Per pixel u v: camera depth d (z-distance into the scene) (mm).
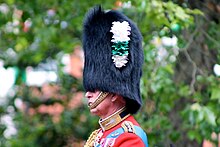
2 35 22844
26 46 22078
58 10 20797
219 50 19859
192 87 18906
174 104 20422
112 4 19797
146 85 18234
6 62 24484
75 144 27469
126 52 11109
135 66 11227
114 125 10820
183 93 18875
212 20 20594
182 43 19547
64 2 20547
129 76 11117
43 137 27141
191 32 19984
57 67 25188
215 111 18594
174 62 19578
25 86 27812
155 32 19203
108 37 11367
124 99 11000
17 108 27312
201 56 20375
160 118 19469
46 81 26922
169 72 19203
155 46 18750
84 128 26969
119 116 10883
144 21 18797
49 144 27156
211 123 17672
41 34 20328
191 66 20453
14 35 21641
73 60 28594
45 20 21109
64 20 20875
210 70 20359
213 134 20984
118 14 11461
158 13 17703
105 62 11258
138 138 10422
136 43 11289
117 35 11078
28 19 20875
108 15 11492
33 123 27172
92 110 11086
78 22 20312
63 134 27156
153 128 19672
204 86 19688
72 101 27281
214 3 20531
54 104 27891
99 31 11453
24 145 26062
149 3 17578
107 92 11016
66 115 26906
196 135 18766
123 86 11016
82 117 26984
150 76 18531
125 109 11016
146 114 19719
